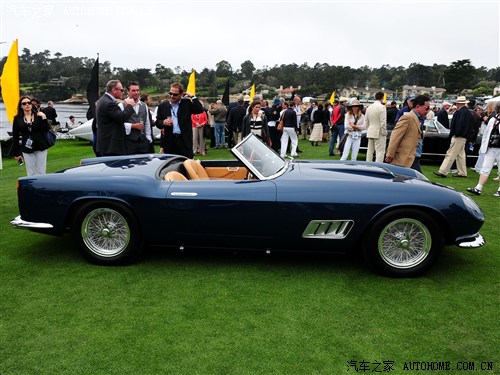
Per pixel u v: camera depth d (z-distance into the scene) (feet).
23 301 10.69
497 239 15.65
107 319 9.82
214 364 8.17
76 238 12.88
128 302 10.64
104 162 14.74
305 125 57.11
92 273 12.44
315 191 11.82
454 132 27.91
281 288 11.43
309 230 11.90
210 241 12.47
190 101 21.06
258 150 13.57
